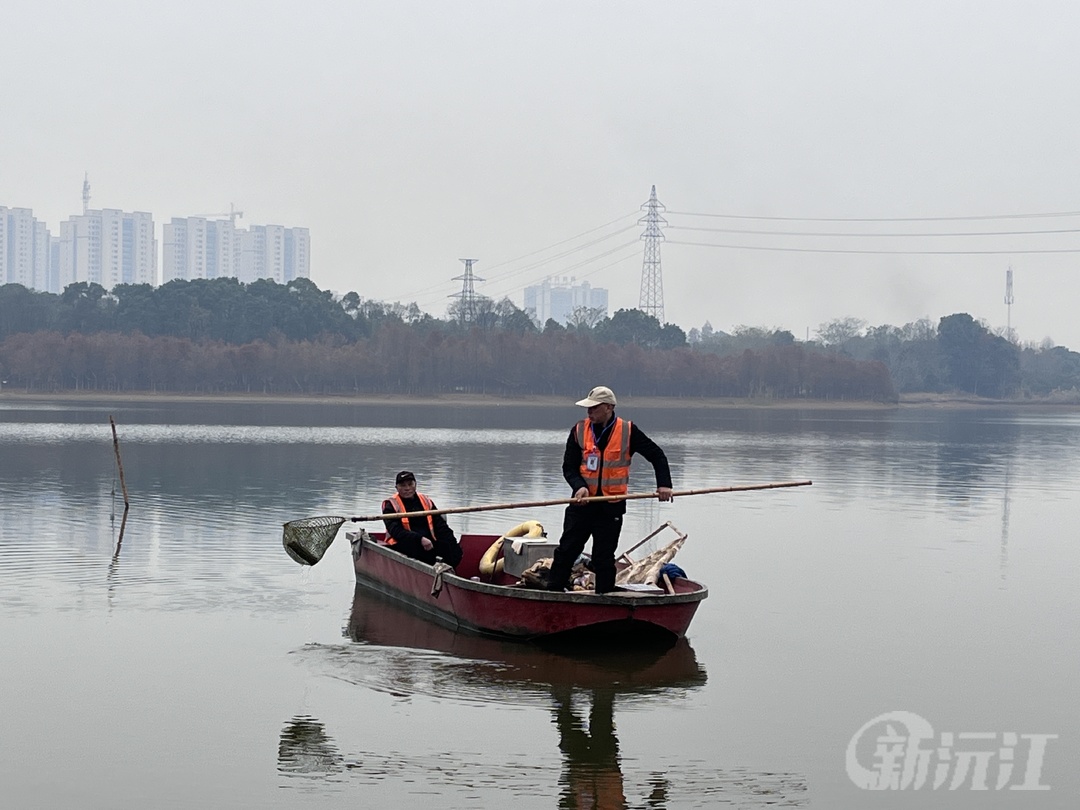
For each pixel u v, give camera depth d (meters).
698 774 8.09
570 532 11.50
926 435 64.69
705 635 12.18
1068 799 7.75
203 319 142.88
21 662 10.63
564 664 10.85
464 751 8.45
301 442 44.28
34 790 7.63
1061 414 134.12
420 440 48.09
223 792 7.63
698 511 23.81
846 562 17.09
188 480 27.52
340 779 7.87
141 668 10.49
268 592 14.00
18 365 121.81
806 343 180.75
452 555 13.73
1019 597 14.38
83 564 15.63
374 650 11.24
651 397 133.88
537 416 85.00
